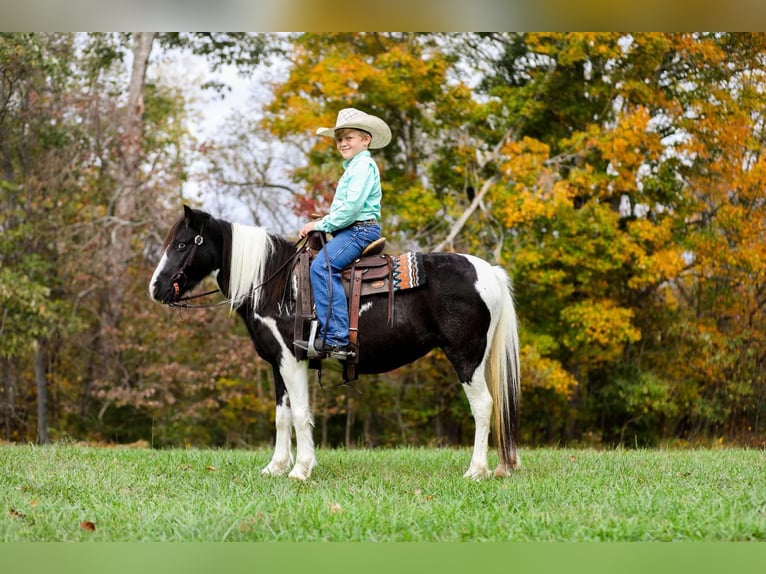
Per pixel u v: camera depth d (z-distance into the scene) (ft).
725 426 50.14
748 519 13.30
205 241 19.11
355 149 18.99
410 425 55.36
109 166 53.83
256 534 13.10
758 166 46.93
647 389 47.39
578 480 18.28
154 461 22.33
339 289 17.99
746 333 49.03
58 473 18.86
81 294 49.96
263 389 54.85
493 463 23.12
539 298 48.88
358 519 13.73
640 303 50.62
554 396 49.80
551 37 48.39
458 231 48.57
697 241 47.55
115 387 50.16
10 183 47.85
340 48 51.19
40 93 49.78
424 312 18.26
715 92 48.21
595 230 45.50
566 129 53.11
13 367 53.11
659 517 13.87
